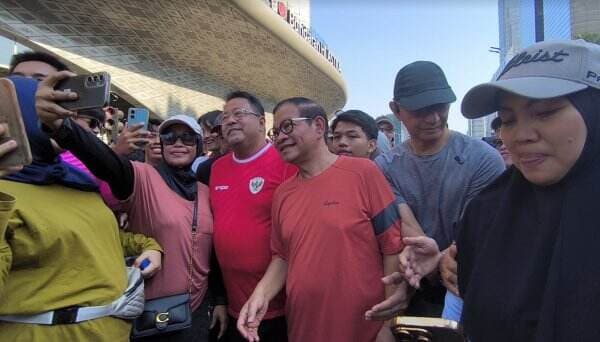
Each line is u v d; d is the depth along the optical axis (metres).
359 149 3.63
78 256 1.93
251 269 2.80
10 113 1.30
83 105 1.73
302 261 2.25
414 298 2.65
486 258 1.33
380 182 2.37
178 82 33.97
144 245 2.59
